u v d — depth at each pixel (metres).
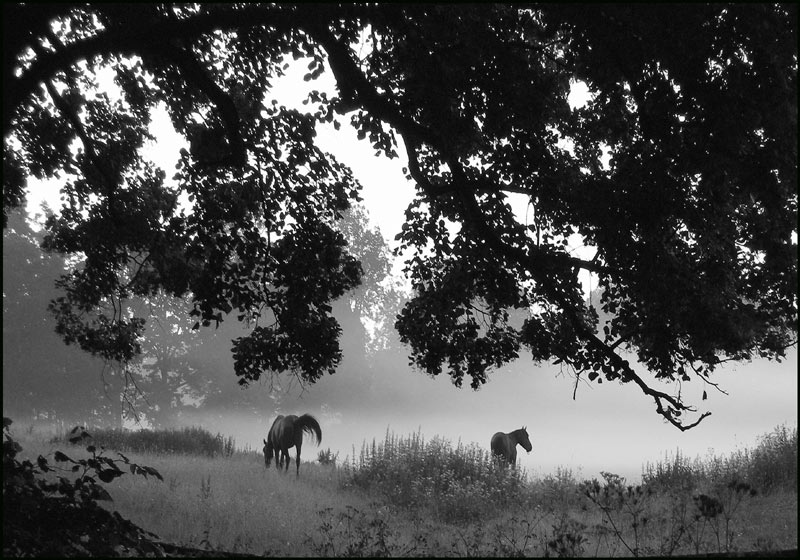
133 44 9.38
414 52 11.12
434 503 16.61
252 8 9.70
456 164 12.70
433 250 15.00
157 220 16.19
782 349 12.48
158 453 25.77
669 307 11.75
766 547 9.12
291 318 14.48
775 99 9.83
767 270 11.99
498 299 13.98
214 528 11.98
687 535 10.90
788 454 14.95
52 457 18.88
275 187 14.45
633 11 9.45
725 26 9.95
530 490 18.27
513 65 11.48
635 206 11.48
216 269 14.26
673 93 10.70
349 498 17.64
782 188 10.49
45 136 15.41
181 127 15.55
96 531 7.88
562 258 12.78
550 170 12.72
